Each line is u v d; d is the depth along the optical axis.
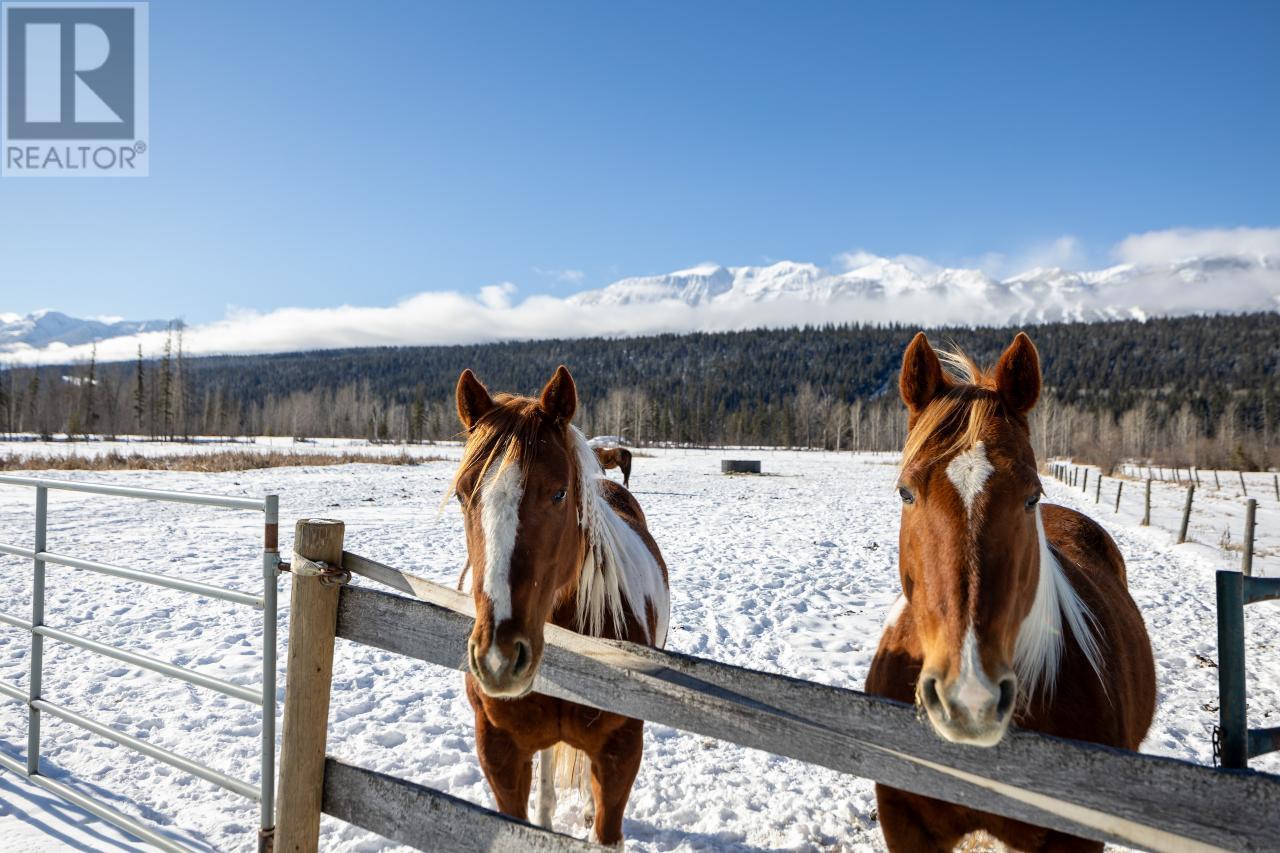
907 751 1.61
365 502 17.00
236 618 6.68
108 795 3.47
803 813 3.53
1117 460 46.50
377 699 4.89
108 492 3.15
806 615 7.55
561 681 2.03
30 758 3.60
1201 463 55.69
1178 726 4.64
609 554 2.80
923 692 1.59
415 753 4.11
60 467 24.17
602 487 3.88
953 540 1.67
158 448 43.75
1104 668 2.19
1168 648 6.41
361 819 2.23
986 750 1.54
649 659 1.88
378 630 2.23
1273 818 1.30
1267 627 7.09
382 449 53.38
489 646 1.87
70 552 9.84
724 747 4.27
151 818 3.28
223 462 28.19
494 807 3.56
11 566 8.72
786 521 15.34
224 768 3.82
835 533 13.62
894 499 21.27
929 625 1.70
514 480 2.07
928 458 1.79
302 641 2.27
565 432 2.41
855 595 8.59
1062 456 69.56
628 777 2.62
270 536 2.45
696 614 7.45
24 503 15.23
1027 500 1.73
